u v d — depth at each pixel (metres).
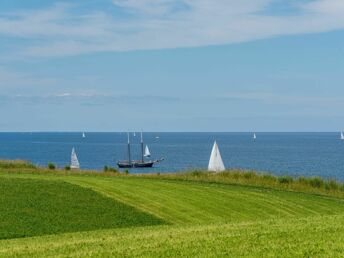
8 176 53.41
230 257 17.50
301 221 27.23
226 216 39.66
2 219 34.16
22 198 40.34
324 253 17.52
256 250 18.45
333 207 45.41
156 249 19.72
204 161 169.25
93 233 28.58
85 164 155.00
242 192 49.44
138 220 36.62
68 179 51.91
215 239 21.38
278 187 55.38
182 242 21.11
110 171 67.69
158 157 192.88
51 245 22.89
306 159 170.62
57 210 37.62
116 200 42.28
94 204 40.25
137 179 56.91
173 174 61.66
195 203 43.19
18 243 25.52
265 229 24.03
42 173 60.91
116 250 19.98
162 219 37.59
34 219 34.72
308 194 52.50
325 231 22.09
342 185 57.56
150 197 44.28
